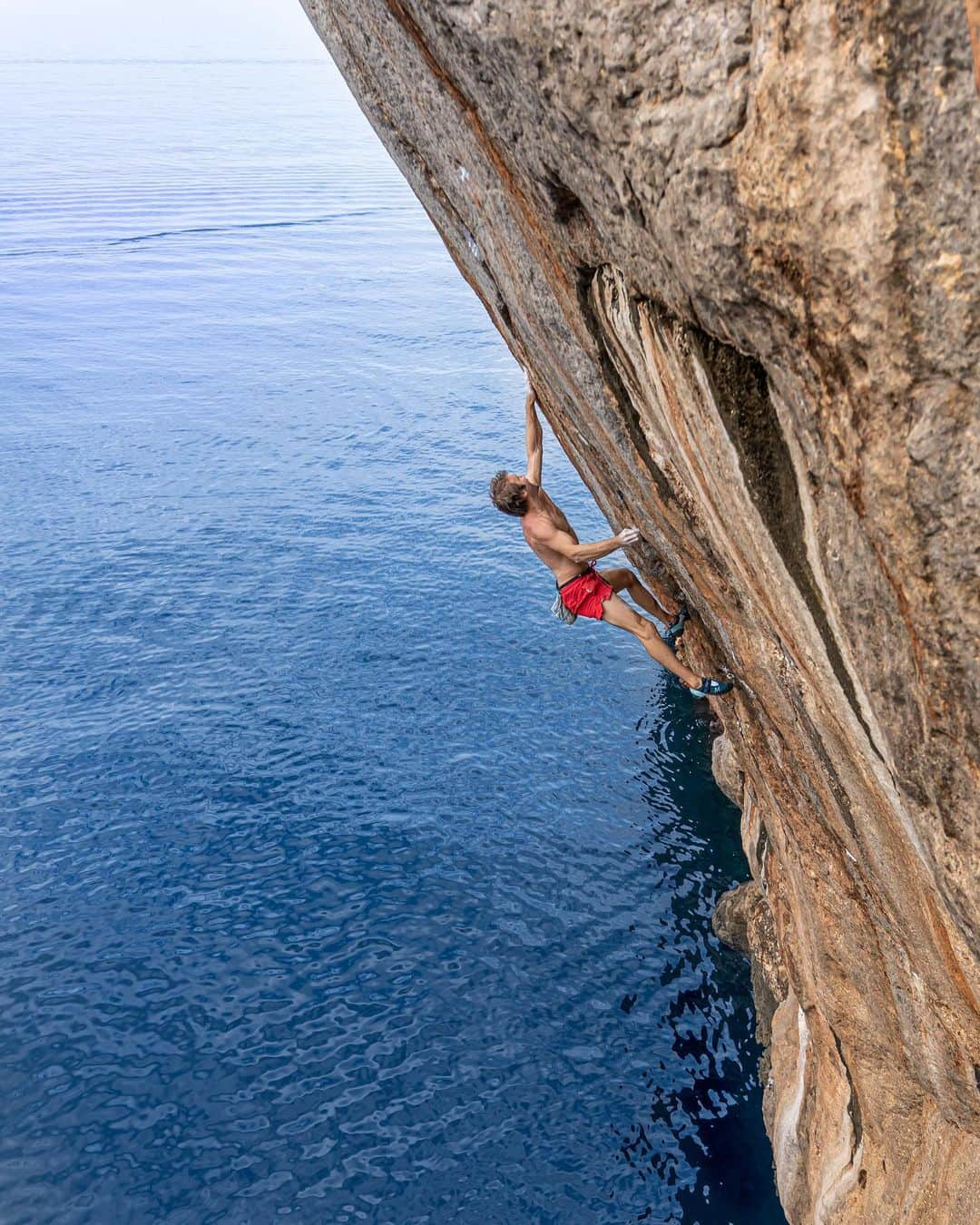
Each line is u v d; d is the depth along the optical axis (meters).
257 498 41.47
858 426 3.92
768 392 4.54
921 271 3.36
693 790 24.52
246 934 19.88
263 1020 17.91
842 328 3.69
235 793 24.08
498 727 27.08
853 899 7.77
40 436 47.47
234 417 51.06
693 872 21.81
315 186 134.25
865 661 4.81
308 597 33.59
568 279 5.95
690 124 3.69
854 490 4.14
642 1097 16.55
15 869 21.45
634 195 4.28
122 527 38.34
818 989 9.37
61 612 32.09
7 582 33.84
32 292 75.38
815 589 5.02
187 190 126.50
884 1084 8.61
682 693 28.58
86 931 19.84
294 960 19.28
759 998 17.69
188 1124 15.90
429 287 82.75
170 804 23.62
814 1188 10.92
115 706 27.38
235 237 99.50
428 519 39.78
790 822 8.91
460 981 18.89
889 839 6.03
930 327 3.44
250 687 28.53
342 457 46.19
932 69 3.05
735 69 3.48
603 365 6.40
